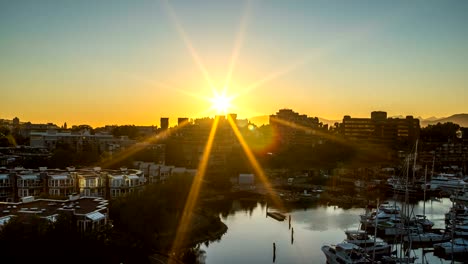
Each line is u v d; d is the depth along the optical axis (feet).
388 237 553.23
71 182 644.27
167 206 589.73
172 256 464.65
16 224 330.95
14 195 627.05
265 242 548.72
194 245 530.27
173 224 564.30
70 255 333.01
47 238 330.13
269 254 497.46
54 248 327.67
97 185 647.97
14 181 629.92
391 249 483.51
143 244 469.98
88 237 351.25
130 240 458.09
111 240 427.74
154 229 513.86
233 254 497.05
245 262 468.75
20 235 324.80
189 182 649.61
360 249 453.58
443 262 467.11
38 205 434.71
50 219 371.56
